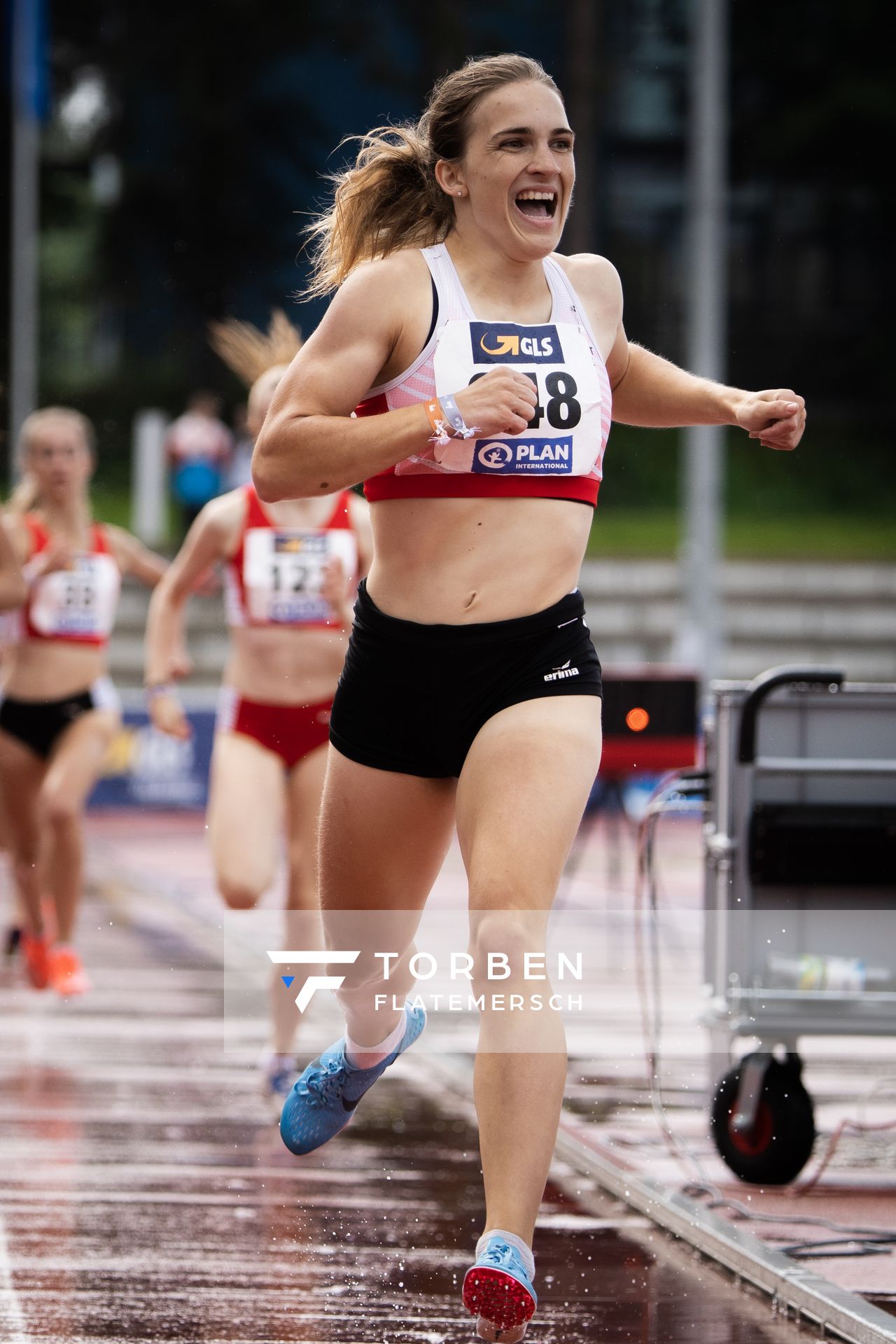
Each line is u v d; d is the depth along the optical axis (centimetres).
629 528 7419
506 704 934
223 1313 1052
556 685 935
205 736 4700
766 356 8725
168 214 8400
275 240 8525
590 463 950
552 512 941
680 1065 1830
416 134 1002
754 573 6419
